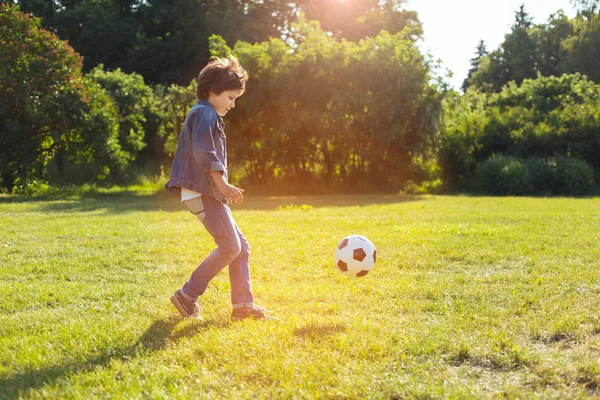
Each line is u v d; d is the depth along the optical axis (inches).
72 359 115.4
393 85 836.6
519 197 775.7
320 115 833.5
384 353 116.1
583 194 866.1
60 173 908.0
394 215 460.8
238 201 138.1
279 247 281.1
